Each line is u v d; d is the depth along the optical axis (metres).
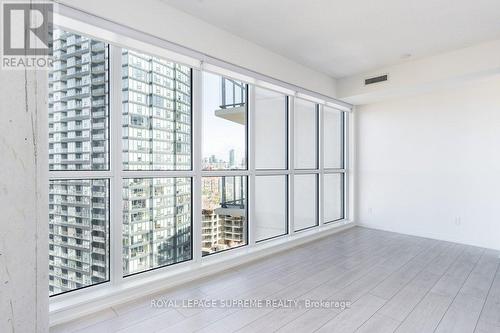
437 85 4.34
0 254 0.70
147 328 2.18
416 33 3.39
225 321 2.29
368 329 2.20
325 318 2.35
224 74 3.41
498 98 4.18
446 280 3.10
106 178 2.60
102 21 2.40
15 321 0.73
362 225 5.68
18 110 0.73
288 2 2.76
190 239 3.27
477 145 4.37
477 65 3.69
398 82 4.44
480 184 4.35
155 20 2.72
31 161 0.76
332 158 5.59
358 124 5.72
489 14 2.95
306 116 4.98
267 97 4.25
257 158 4.09
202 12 2.95
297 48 3.85
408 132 5.07
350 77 5.02
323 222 5.22
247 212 3.97
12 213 0.72
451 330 2.18
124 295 2.57
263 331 2.17
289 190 4.55
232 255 3.57
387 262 3.66
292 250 4.16
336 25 3.21
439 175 4.74
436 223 4.77
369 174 5.57
